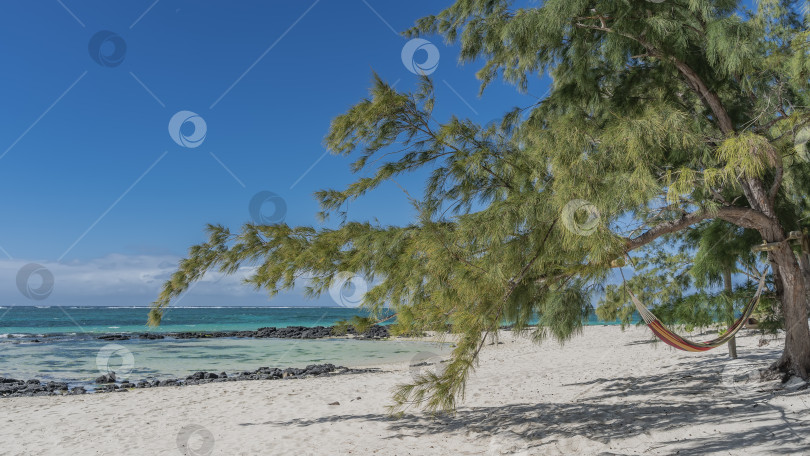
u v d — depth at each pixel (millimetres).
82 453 6199
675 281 8453
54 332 37719
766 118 6449
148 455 5934
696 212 5719
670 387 8109
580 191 3990
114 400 10633
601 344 18141
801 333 7070
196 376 14594
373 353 21578
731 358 10195
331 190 6273
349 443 6082
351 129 5898
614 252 4219
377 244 5555
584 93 6605
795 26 7750
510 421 6750
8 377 15227
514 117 7273
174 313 88312
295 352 22375
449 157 6180
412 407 8109
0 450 6488
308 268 6223
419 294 5473
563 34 6125
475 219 4609
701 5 5160
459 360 5016
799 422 5312
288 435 6648
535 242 4641
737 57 4988
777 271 7348
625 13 5461
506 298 5129
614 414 6648
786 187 7699
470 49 7035
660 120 4156
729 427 5465
